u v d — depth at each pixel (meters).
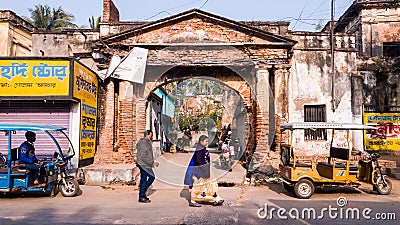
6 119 11.59
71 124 11.45
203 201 7.98
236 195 9.41
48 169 8.93
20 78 11.06
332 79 13.79
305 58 13.88
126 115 12.48
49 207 7.83
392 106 15.72
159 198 8.87
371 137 15.84
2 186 8.59
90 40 14.92
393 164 13.14
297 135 13.54
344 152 9.58
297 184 9.09
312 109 13.89
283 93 12.84
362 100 14.44
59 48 15.10
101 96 13.66
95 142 13.07
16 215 7.06
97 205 8.06
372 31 19.77
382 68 15.73
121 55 12.70
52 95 10.98
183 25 12.77
